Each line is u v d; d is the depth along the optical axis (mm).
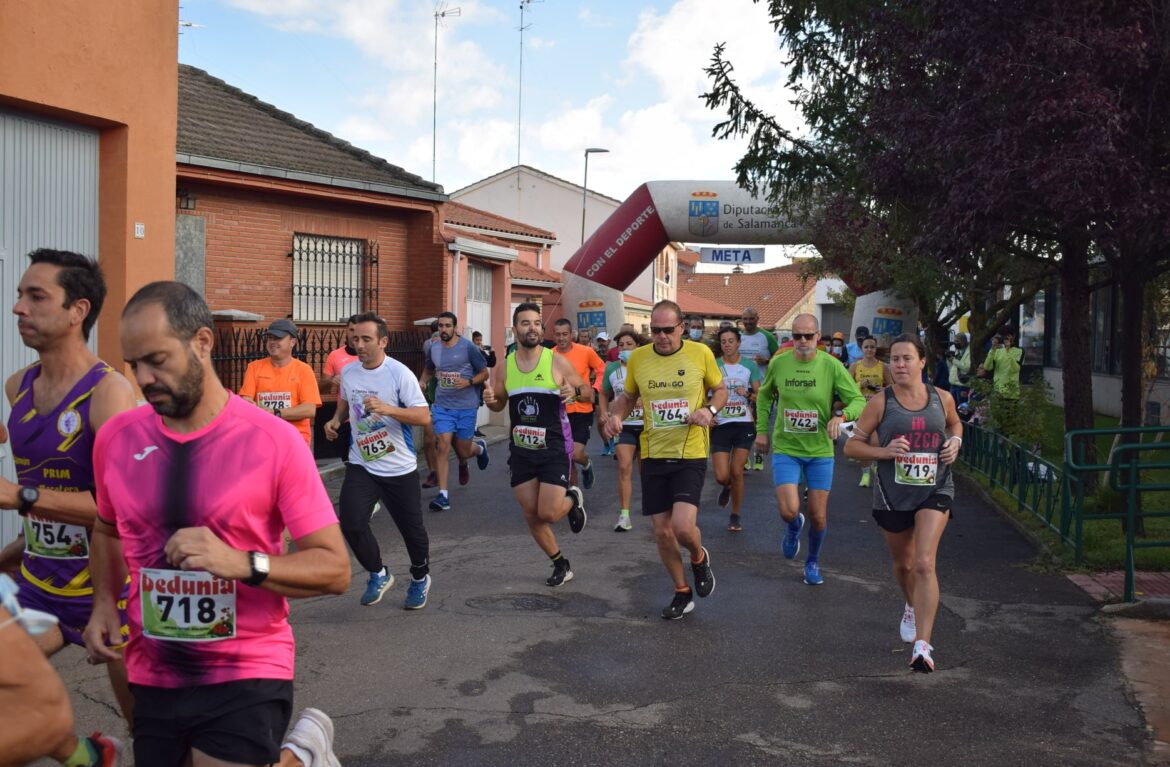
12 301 8312
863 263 19703
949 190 9180
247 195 15164
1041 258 10766
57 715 2510
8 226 8281
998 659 6328
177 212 14305
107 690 5473
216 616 2945
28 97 8031
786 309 80188
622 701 5500
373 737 4953
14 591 2494
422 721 5168
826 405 8195
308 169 15422
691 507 6957
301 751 3238
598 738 4980
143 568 2971
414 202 17078
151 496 2930
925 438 6316
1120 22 8492
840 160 12117
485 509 11797
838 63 11609
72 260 4055
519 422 7902
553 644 6512
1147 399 16688
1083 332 10656
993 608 7543
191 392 2891
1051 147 8375
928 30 9359
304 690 5605
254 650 3010
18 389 4133
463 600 7621
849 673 6035
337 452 15453
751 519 11273
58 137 8727
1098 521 10367
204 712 2953
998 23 8555
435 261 17547
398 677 5832
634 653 6355
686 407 6969
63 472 4016
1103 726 5238
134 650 3043
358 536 7168
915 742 5000
